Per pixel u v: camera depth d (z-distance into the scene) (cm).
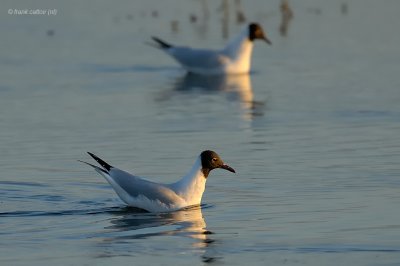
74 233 1356
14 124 2111
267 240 1308
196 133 2002
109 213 1475
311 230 1347
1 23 3444
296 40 3162
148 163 1756
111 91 2506
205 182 1584
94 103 2342
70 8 3678
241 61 2806
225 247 1279
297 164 1731
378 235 1316
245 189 1584
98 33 3288
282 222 1392
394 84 2491
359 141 1908
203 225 1391
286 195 1538
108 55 2988
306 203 1488
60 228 1384
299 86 2530
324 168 1698
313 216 1416
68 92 2478
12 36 3244
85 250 1272
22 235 1348
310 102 2319
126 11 3622
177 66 2925
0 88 2525
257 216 1428
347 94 2391
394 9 3556
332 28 3294
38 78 2656
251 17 3481
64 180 1658
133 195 1497
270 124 2086
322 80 2589
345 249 1262
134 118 2166
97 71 2775
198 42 3111
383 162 1731
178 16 3544
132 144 1908
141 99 2402
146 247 1284
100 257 1241
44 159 1800
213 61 2803
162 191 1495
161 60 2983
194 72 2839
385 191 1544
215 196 1551
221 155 1811
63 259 1234
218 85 2620
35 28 3362
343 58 2866
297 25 3369
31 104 2325
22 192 1583
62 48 3073
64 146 1900
